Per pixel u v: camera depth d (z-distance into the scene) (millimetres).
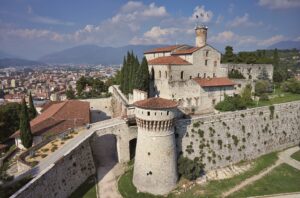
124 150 53938
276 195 46469
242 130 61781
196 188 48000
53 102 98062
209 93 69688
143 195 45562
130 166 52906
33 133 58094
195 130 55125
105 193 44406
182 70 71000
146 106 44469
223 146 58125
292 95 85125
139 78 69812
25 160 42062
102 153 59531
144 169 46406
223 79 74688
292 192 47438
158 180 46062
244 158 61281
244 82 79562
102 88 132000
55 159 41500
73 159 44000
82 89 131000
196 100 68250
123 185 47094
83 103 84688
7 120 78250
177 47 84375
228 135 59344
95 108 105312
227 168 57062
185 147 53656
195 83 67625
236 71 88000
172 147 47594
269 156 64500
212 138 56906
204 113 68125
